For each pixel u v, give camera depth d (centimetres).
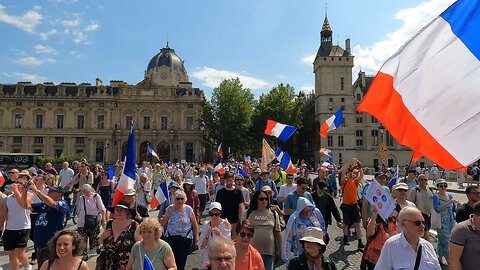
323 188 1105
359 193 1543
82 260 580
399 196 913
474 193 807
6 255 1208
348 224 1338
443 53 584
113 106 10081
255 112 10000
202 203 1848
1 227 945
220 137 9681
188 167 3225
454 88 568
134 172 863
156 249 654
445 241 1044
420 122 582
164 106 10144
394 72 613
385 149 3347
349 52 9850
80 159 6456
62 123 10175
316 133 9900
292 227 785
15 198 948
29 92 10194
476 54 562
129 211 737
